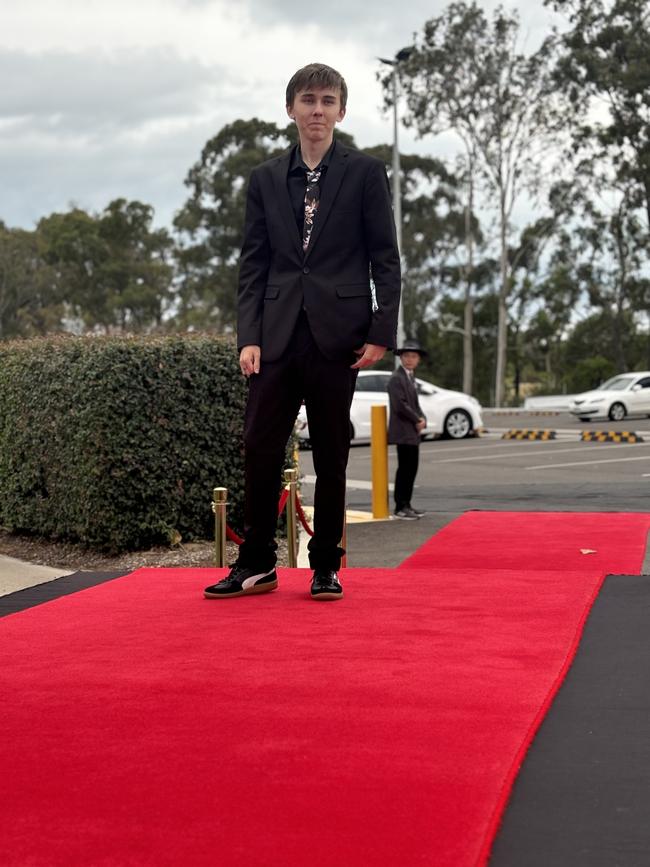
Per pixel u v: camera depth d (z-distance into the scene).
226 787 2.72
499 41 48.72
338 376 5.00
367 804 2.60
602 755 3.02
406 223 54.88
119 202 77.25
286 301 5.00
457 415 26.56
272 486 5.14
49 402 9.07
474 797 2.63
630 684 3.71
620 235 51.78
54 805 2.63
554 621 4.56
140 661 3.98
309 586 5.43
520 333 70.56
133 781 2.78
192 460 8.91
